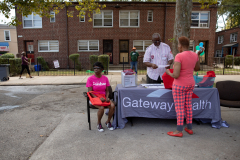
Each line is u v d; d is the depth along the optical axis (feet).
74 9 50.67
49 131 11.34
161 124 12.28
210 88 11.62
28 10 25.58
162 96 11.51
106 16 51.37
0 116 14.21
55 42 52.60
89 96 10.84
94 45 52.49
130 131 11.16
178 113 10.24
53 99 19.88
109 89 12.21
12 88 26.32
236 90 12.26
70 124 12.34
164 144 9.46
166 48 13.11
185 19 19.90
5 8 25.16
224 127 11.63
